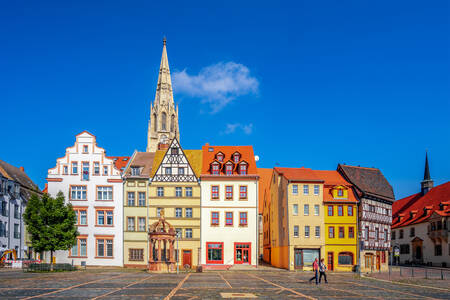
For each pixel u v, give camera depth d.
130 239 65.25
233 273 54.66
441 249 78.31
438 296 29.73
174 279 42.16
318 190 63.84
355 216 63.66
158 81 171.50
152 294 28.25
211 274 51.97
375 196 68.00
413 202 102.56
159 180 66.62
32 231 52.62
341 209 63.75
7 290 29.77
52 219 53.28
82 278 41.78
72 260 64.88
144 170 68.25
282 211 66.38
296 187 63.53
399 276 52.94
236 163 68.00
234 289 32.44
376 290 33.38
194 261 64.75
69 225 54.50
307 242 62.22
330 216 63.41
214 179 66.62
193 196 66.25
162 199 66.12
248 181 66.56
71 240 53.91
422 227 85.00
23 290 29.86
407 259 91.06
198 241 65.19
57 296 26.61
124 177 66.44
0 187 65.12
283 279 44.34
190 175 66.81
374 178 72.62
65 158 67.00
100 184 66.50
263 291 31.27
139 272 54.16
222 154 69.38
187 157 70.50
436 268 74.75
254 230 65.44
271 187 75.69
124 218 65.69
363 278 48.22
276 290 32.12
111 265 64.88
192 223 65.62
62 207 54.00
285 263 63.91
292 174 66.00
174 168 67.00
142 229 65.50
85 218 65.94
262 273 55.31
